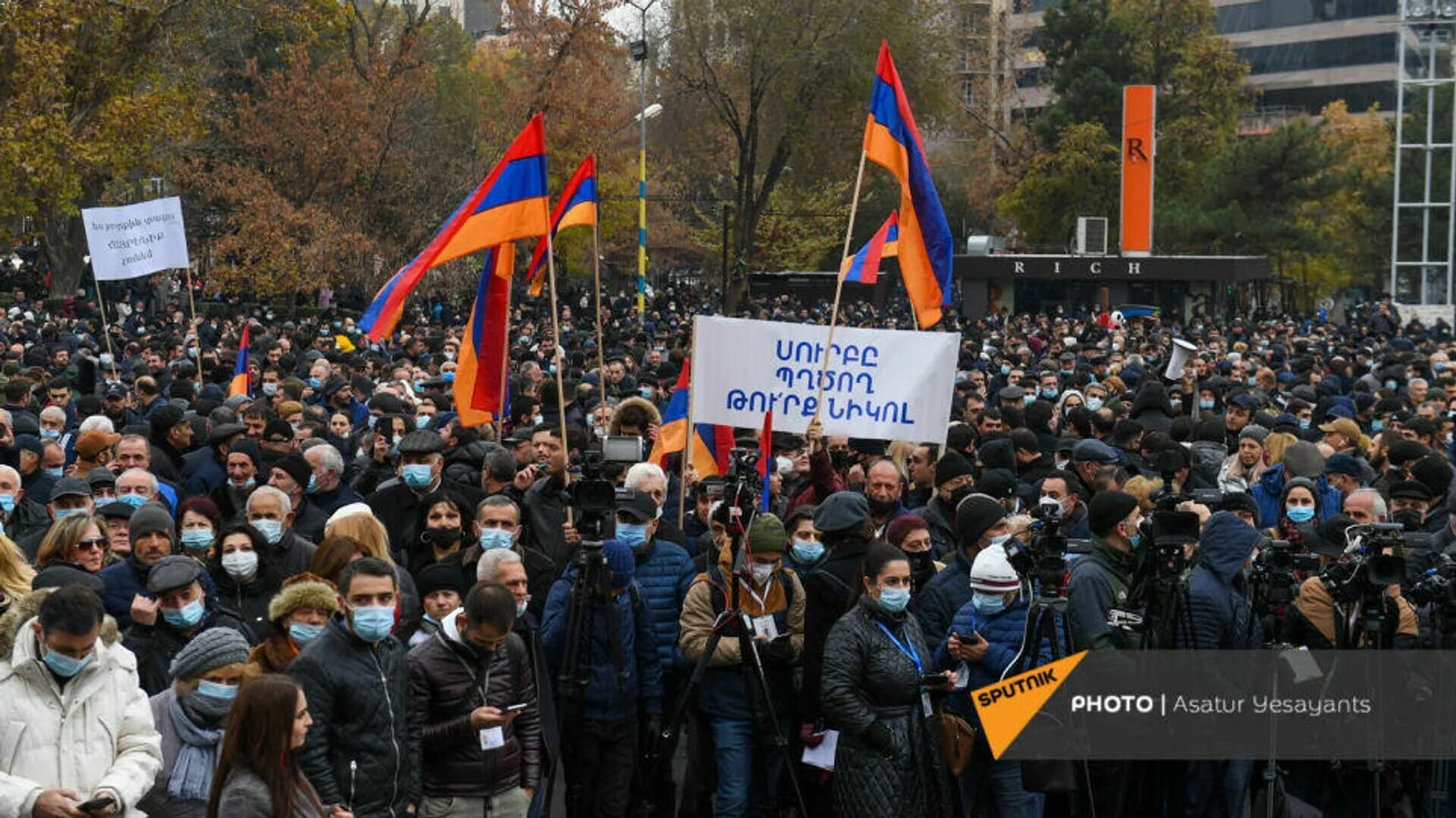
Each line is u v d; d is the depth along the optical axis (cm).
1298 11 12481
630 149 7925
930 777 884
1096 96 8612
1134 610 924
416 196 5681
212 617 897
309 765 747
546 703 895
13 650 714
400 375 2188
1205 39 9206
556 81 5797
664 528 1077
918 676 885
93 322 3750
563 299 6184
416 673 828
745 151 6481
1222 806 969
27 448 1301
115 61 4522
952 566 973
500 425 1267
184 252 2061
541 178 1157
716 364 1198
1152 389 1706
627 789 932
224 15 5106
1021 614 921
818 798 968
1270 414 1798
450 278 5650
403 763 781
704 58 6319
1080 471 1291
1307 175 8256
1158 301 6750
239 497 1277
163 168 5359
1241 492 1077
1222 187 8244
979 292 6862
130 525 957
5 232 4900
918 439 1207
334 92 5416
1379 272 8831
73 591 705
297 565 992
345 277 5181
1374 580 899
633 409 1290
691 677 929
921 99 6406
